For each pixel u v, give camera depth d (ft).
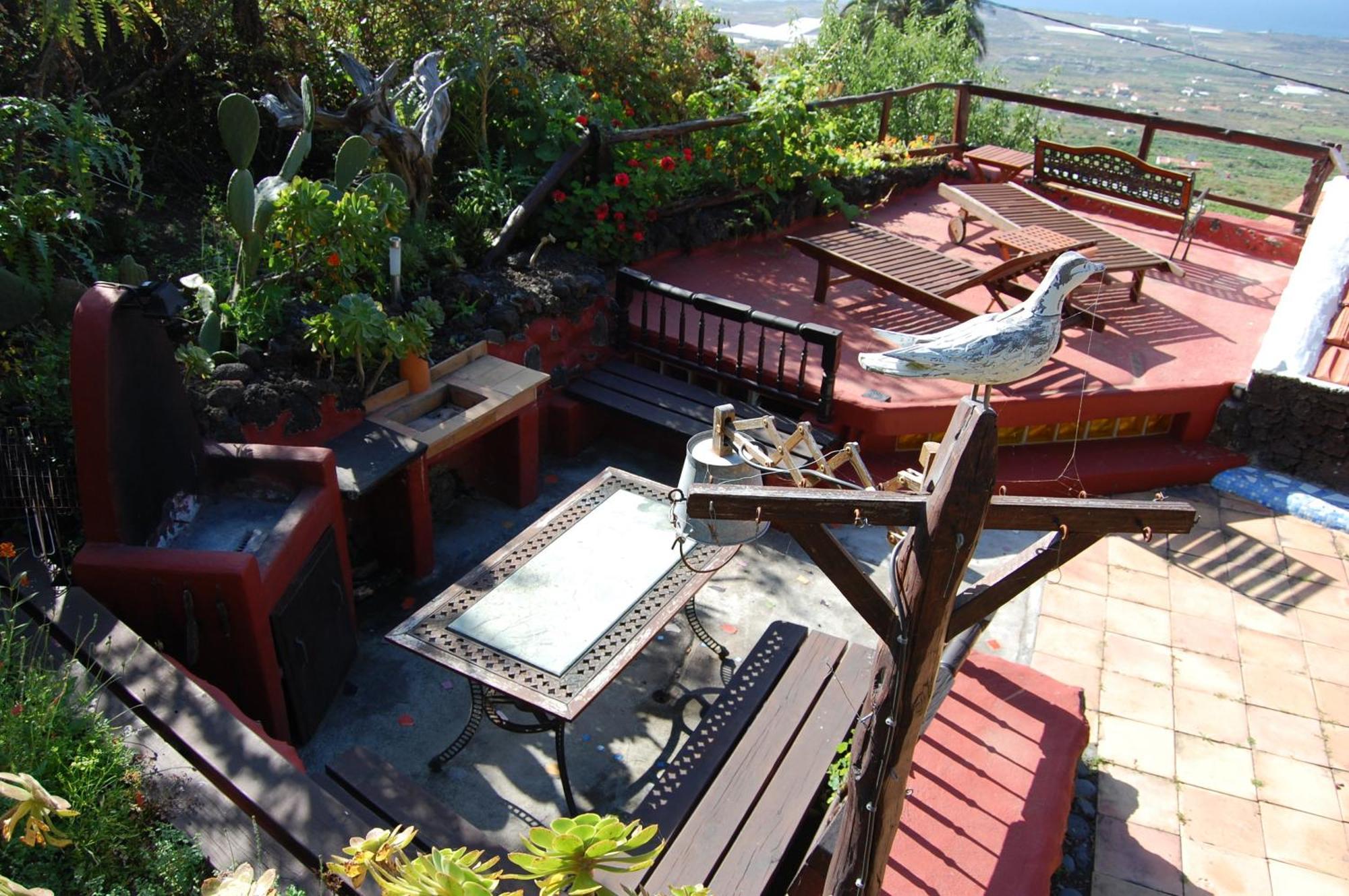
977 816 11.11
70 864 8.01
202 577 11.04
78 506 12.55
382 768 10.90
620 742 13.78
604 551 13.55
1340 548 18.21
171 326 12.07
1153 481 19.85
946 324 22.25
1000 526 6.70
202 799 8.80
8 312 13.30
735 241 25.93
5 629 10.04
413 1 23.90
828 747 11.59
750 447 8.48
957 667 11.25
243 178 14.67
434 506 18.34
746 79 30.48
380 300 17.48
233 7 20.92
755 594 16.72
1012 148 41.96
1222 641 16.01
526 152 22.48
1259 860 12.30
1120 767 13.61
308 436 15.16
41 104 15.15
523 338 19.04
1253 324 23.02
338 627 14.01
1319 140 26.55
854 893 8.25
